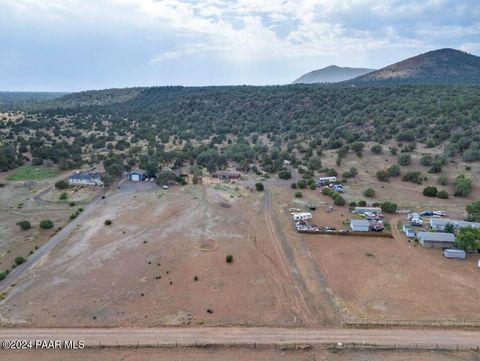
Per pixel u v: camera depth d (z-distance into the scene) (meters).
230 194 88.75
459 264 53.09
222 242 60.81
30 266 52.62
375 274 50.47
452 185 89.25
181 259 54.78
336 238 62.69
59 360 34.00
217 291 46.06
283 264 53.38
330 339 37.09
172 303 43.44
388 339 37.12
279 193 89.94
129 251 57.47
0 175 105.56
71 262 53.75
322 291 46.22
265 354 35.06
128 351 35.28
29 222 69.06
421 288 46.78
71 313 41.22
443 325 39.34
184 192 90.75
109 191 92.62
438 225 64.81
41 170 111.00
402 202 81.56
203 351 35.41
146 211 76.25
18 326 38.91
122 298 44.38
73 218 72.62
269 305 43.09
